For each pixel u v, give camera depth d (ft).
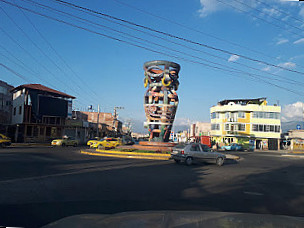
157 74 73.97
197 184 28.63
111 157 59.47
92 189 23.40
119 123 269.64
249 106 164.86
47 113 117.29
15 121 121.90
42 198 19.48
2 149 72.08
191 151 49.67
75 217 7.41
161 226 5.94
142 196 21.39
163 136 74.84
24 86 113.80
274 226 6.13
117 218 6.89
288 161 73.41
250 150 152.56
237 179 33.94
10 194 20.38
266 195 24.21
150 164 47.65
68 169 36.42
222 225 6.05
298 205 20.62
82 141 156.56
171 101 76.59
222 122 174.50
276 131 165.07
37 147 92.94
